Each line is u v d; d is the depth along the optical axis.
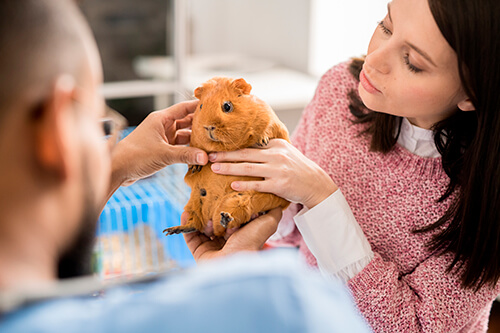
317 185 0.92
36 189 0.37
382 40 0.88
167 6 2.16
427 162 1.00
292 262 0.40
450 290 0.97
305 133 1.22
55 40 0.37
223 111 0.84
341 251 0.96
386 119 1.02
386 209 1.05
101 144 0.41
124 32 2.13
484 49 0.77
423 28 0.78
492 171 0.86
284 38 2.85
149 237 1.62
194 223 0.89
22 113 0.36
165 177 1.74
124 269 1.50
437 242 0.98
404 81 0.84
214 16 3.03
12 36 0.35
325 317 0.38
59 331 0.34
